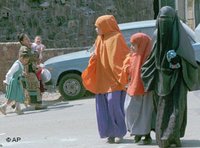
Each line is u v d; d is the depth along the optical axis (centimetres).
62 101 1681
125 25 1661
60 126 1166
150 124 877
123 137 966
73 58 1673
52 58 1758
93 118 1243
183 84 812
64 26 2828
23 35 1480
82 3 2861
